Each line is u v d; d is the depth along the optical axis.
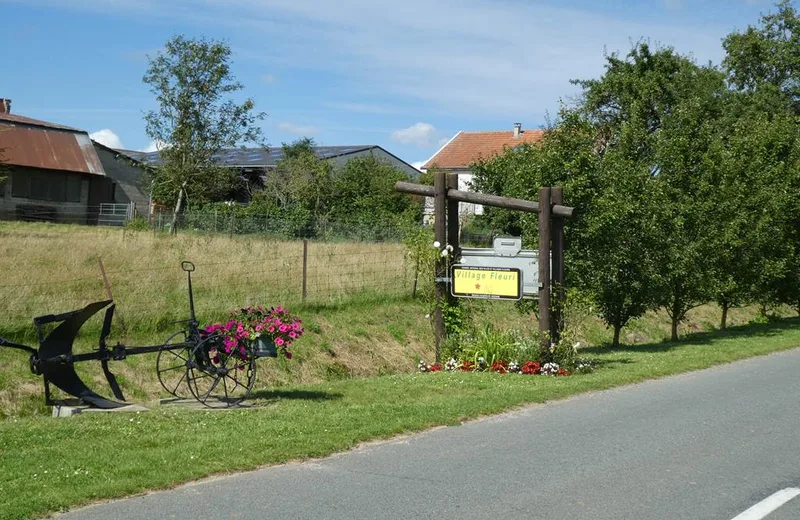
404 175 50.94
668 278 19.95
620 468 7.26
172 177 39.75
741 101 42.44
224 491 6.27
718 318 31.67
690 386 12.60
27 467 6.65
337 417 9.03
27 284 15.25
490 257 14.79
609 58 40.91
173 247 20.88
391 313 20.02
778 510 6.10
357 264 22.58
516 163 20.23
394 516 5.75
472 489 6.47
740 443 8.39
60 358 9.39
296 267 21.06
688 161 22.75
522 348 14.39
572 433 8.77
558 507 6.05
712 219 22.12
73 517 5.57
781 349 19.30
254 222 30.55
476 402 10.35
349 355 17.25
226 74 40.00
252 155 64.31
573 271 17.83
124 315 15.15
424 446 8.02
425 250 14.99
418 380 12.85
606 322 20.88
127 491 6.12
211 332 9.95
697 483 6.81
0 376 12.07
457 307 15.12
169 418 8.83
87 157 47.31
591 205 17.36
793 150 26.69
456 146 76.06
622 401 11.05
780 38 48.00
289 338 10.07
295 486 6.45
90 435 7.88
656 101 39.56
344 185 48.84
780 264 25.42
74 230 27.09
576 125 18.27
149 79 39.31
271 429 8.27
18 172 44.25
